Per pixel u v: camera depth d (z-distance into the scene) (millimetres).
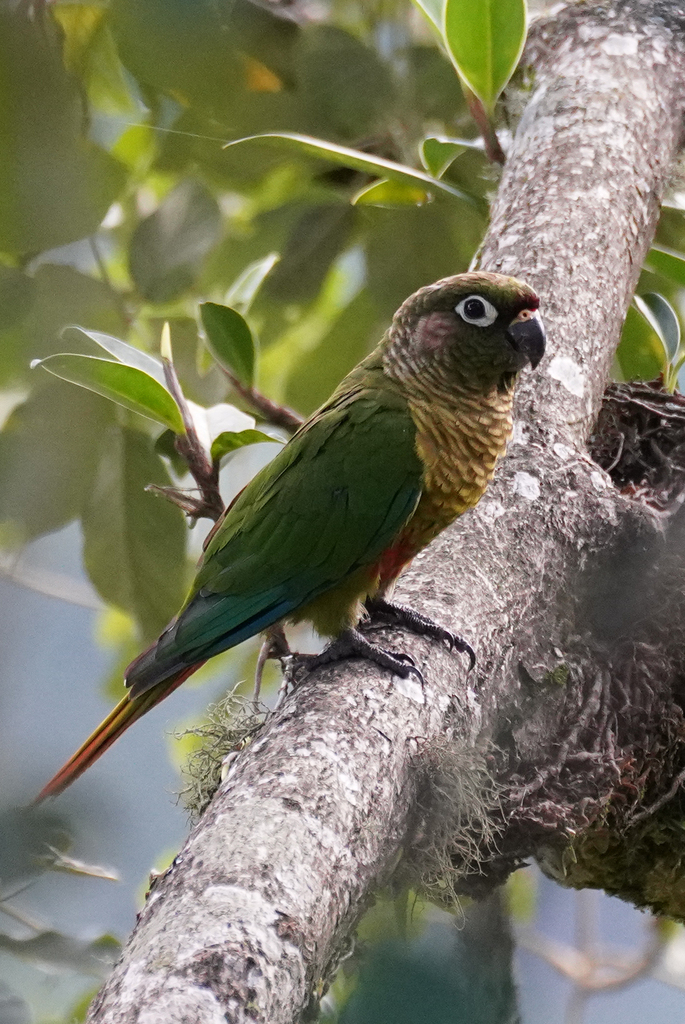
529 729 7168
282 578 7617
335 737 5574
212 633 7609
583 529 7648
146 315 10445
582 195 9039
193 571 11594
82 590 12047
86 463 9320
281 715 5859
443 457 7480
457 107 10328
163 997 3885
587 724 7438
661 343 9938
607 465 8914
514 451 7945
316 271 10914
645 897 8062
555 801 7168
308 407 11539
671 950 12086
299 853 4723
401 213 10836
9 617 5863
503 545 7410
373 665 6328
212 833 4801
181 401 7777
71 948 8219
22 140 7230
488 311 7516
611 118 9453
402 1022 4484
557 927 12562
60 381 9164
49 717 7098
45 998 9039
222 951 4102
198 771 7398
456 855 6586
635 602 7762
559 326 8453
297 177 11422
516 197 9227
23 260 9227
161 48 7629
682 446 8664
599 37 9977
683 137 10211
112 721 7445
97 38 9016
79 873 7898
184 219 10109
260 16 9320
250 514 7797
